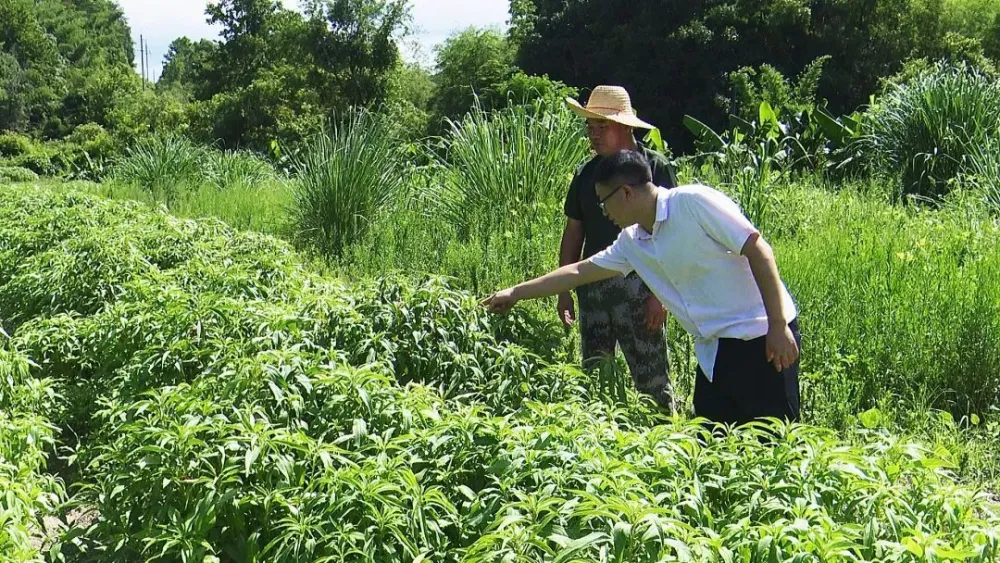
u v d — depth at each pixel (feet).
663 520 7.63
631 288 15.19
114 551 9.76
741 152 32.78
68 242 21.43
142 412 11.23
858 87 98.73
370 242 30.35
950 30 120.67
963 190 30.66
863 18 100.01
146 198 51.16
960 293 18.01
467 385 13.04
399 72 127.54
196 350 13.38
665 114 100.83
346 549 8.66
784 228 26.32
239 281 17.49
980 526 8.42
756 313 11.85
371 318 14.01
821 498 8.89
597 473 8.90
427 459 9.88
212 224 24.98
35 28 248.93
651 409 13.17
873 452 10.43
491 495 9.12
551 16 109.60
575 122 30.12
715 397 12.43
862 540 8.20
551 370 12.86
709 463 9.46
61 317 16.25
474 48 126.00
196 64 159.33
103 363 15.23
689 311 12.13
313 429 10.61
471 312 14.07
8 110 211.41
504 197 28.76
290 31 129.70
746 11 98.58
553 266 23.26
